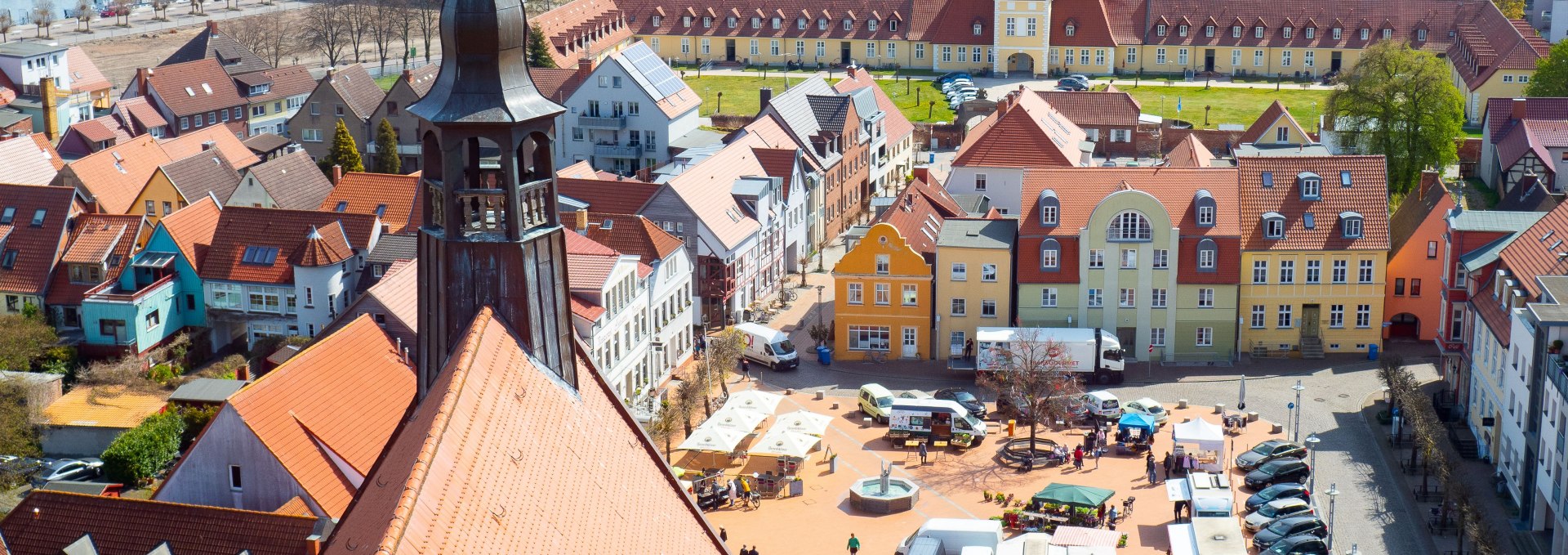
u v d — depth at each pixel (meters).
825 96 167.38
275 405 71.19
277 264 124.94
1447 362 113.44
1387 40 177.50
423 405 38.75
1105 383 118.00
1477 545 83.19
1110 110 182.50
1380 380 116.38
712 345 120.06
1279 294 122.44
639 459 43.69
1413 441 101.94
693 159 150.25
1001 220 126.00
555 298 41.53
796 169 148.38
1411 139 164.75
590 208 132.62
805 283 146.25
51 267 126.81
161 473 93.50
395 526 29.91
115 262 127.31
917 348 125.06
